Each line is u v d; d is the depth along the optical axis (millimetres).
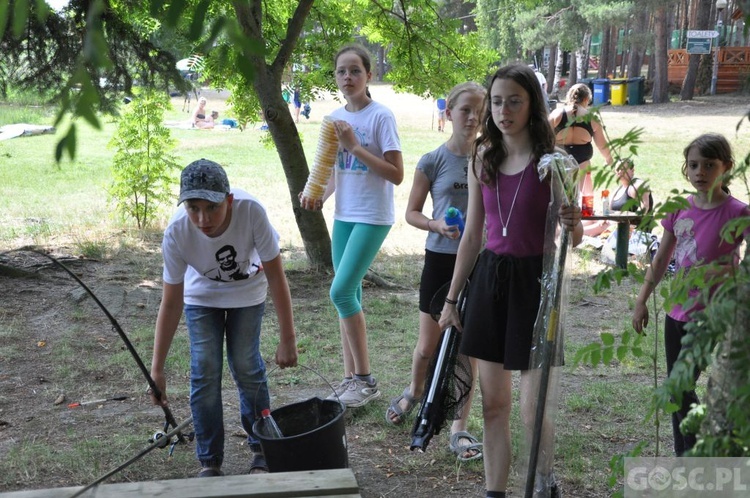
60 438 4812
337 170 5129
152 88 7414
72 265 9164
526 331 3449
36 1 1533
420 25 10008
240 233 3809
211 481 2484
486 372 3643
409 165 19109
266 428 3789
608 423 5051
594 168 2615
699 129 25688
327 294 8289
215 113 29125
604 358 2725
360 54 5098
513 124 3422
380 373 6004
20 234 10781
